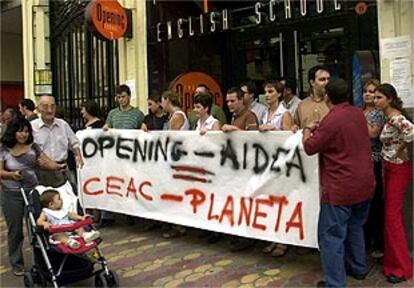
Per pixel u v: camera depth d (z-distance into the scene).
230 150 5.10
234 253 5.28
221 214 5.19
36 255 4.62
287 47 8.13
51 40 10.09
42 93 10.09
